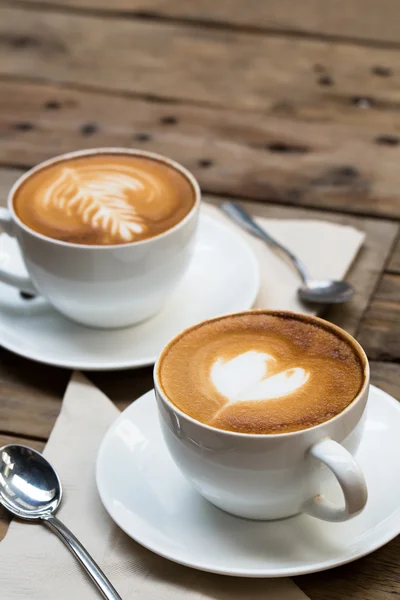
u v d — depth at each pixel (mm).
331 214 1035
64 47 1301
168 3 1392
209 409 751
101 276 874
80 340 903
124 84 1234
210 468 746
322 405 746
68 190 927
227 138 1145
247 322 802
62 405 851
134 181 937
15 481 803
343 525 758
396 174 1082
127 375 882
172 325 914
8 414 860
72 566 761
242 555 747
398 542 770
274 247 984
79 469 812
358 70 1244
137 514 769
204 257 967
